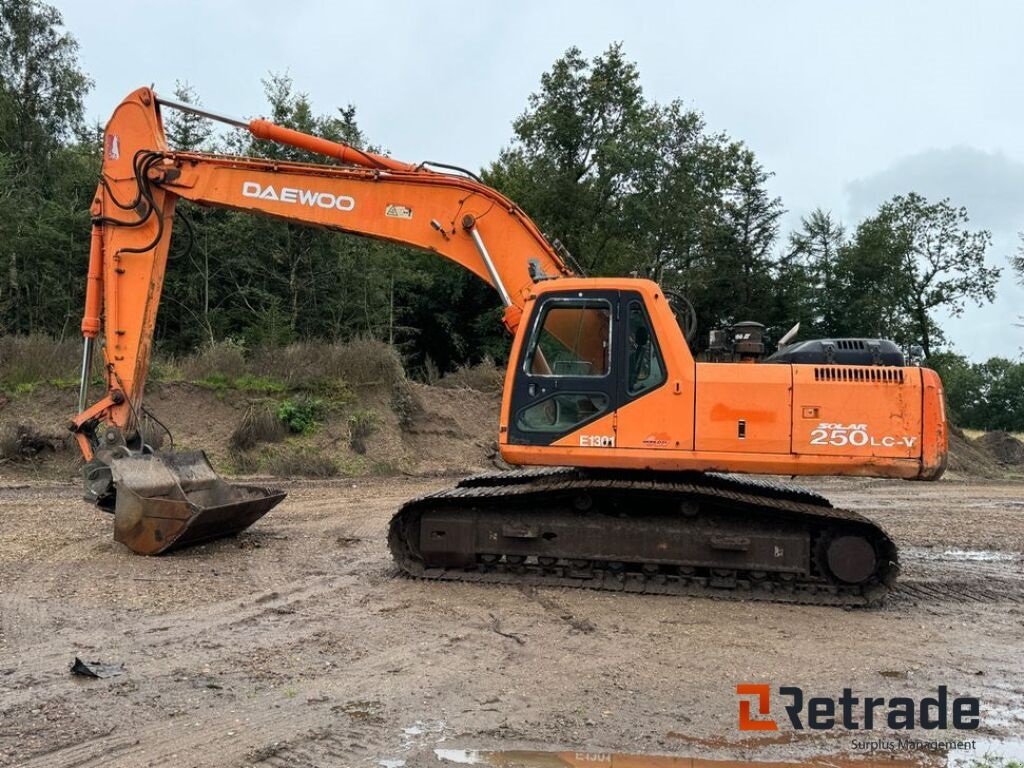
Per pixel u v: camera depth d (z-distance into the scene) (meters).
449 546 7.46
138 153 8.66
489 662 5.36
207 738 4.11
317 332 26.86
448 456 18.05
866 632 6.28
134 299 8.69
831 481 18.44
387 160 8.73
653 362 7.14
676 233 32.56
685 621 6.41
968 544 10.41
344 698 4.69
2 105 29.88
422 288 34.72
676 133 32.44
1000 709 4.78
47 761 3.83
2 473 13.98
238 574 7.55
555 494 7.33
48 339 17.70
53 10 33.28
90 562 7.74
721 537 7.08
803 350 7.47
